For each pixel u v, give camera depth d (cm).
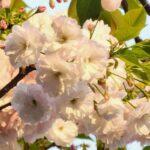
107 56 69
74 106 72
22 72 71
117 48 80
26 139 76
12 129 78
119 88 79
